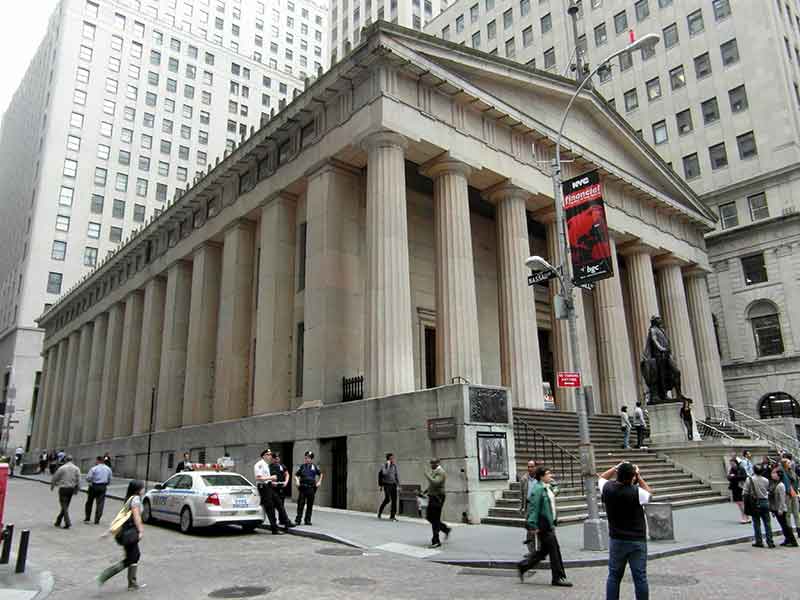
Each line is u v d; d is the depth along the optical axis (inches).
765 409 1485.0
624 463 277.9
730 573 386.3
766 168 1552.7
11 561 431.8
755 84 1600.6
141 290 1582.2
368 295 800.9
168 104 3225.9
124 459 1391.5
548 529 361.4
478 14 2333.9
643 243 1266.0
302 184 1008.2
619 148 1279.5
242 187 1157.1
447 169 916.6
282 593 336.5
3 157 4052.7
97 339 1803.6
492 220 1284.4
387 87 855.1
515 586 353.7
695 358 1346.0
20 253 2933.1
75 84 2970.0
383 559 441.7
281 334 989.8
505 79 1020.5
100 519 669.3
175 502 597.6
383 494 700.0
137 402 1417.3
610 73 1905.8
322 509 752.3
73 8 3056.1
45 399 2244.1
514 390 928.3
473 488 616.1
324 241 893.8
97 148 2952.8
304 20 4207.7
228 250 1165.7
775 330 1502.2
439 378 853.2
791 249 1485.0
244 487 582.9
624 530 269.1
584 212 547.5
